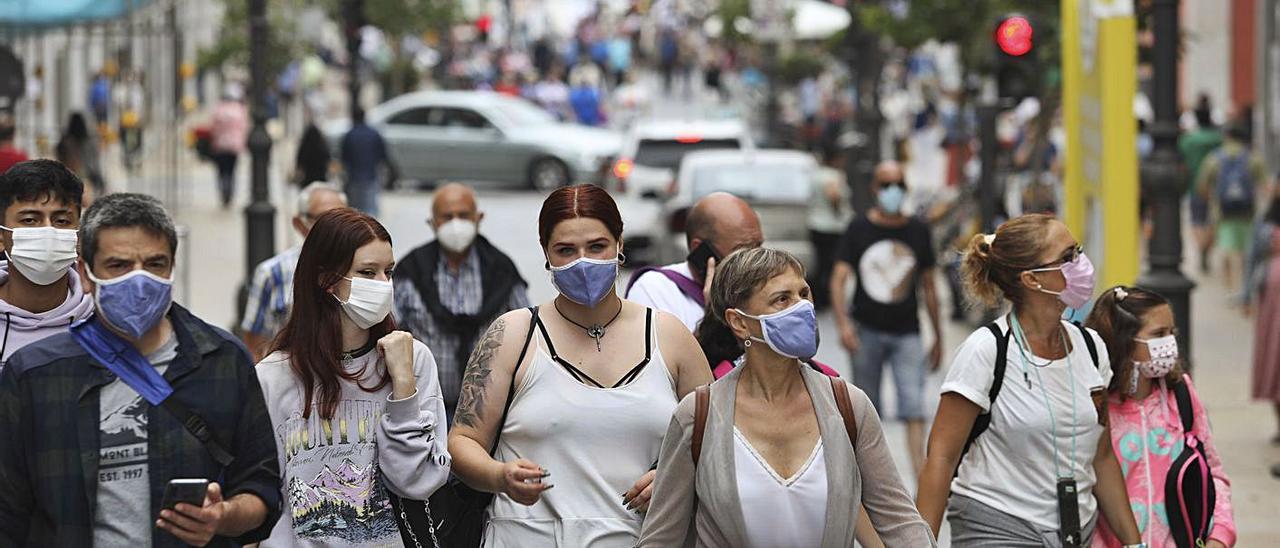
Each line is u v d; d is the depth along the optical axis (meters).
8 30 36.12
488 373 10.56
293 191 57.41
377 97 93.00
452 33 107.88
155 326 9.06
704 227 12.92
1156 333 11.43
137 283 8.73
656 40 131.00
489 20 131.25
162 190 50.31
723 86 113.69
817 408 9.52
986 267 11.02
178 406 8.97
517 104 64.50
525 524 10.42
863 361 20.25
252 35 30.95
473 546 10.71
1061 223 10.84
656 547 9.59
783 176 37.66
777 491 9.36
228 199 52.56
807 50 87.50
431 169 62.69
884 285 20.12
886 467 9.72
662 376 10.62
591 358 10.56
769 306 9.39
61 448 8.80
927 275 20.33
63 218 10.53
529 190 63.56
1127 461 11.58
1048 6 35.06
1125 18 20.55
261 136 30.83
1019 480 10.89
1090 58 21.78
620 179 46.12
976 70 40.34
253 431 9.18
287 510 10.00
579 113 91.88
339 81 91.44
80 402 8.84
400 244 43.69
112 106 47.25
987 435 10.98
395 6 79.75
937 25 39.41
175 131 41.34
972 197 38.47
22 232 10.30
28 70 49.66
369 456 10.06
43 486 8.79
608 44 125.38
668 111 105.88
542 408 10.45
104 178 46.56
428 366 10.29
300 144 44.09
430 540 10.13
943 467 10.89
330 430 10.01
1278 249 22.23
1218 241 37.31
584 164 62.38
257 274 16.08
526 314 10.73
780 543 9.36
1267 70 45.25
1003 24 28.62
